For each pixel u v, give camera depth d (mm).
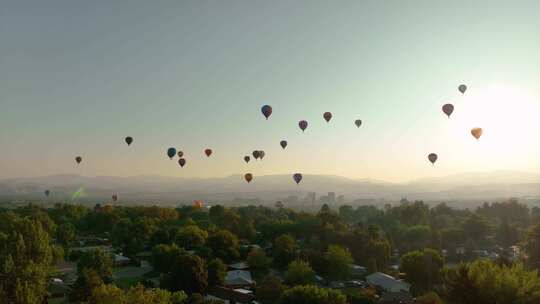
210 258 98188
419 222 164000
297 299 51844
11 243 61625
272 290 70375
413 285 79500
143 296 47781
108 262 85188
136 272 95938
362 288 82500
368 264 97750
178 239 111750
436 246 123250
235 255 104812
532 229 98688
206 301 65500
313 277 80250
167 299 51594
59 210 189125
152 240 119188
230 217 160375
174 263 78312
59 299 70500
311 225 129500
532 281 41594
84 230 167250
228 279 82938
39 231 66812
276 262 100188
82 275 66875
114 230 139375
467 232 147750
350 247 112750
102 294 48375
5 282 54000
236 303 70562
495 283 42031
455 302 43875
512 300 40656
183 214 179625
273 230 131000
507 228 143875
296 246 108062
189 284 73500
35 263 60406
